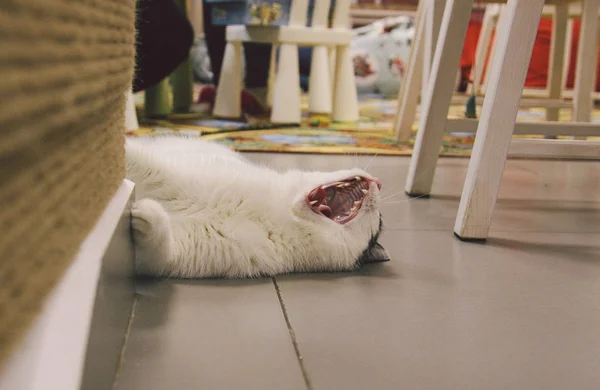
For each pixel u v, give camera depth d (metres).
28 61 0.41
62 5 0.48
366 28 5.60
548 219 1.61
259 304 0.97
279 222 1.16
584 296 1.07
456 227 1.42
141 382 0.71
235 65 3.33
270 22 3.07
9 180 0.42
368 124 3.41
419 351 0.83
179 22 2.67
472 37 4.64
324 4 3.26
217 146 1.71
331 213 1.29
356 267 1.19
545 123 1.65
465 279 1.14
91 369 0.57
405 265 1.21
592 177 2.23
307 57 5.29
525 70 1.30
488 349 0.85
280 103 3.18
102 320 0.64
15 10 0.38
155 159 1.16
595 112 4.43
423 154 1.78
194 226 1.10
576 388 0.76
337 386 0.72
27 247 0.48
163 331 0.84
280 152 2.42
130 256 0.91
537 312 0.99
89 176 0.69
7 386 0.46
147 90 3.37
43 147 0.48
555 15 3.11
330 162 2.26
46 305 0.54
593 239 1.43
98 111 0.69
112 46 0.73
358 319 0.93
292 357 0.79
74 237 0.63
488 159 1.34
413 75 2.64
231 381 0.72
